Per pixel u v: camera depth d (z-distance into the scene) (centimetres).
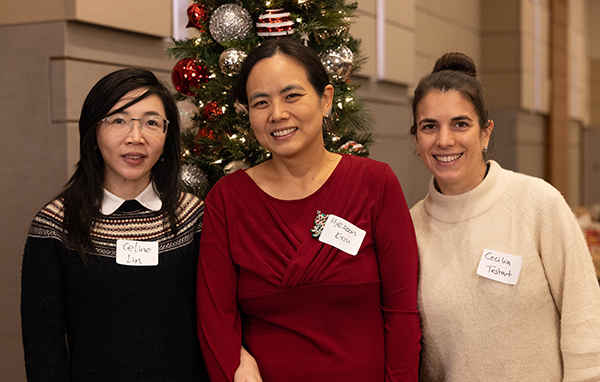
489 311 139
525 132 870
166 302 141
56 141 271
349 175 141
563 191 1041
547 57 965
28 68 274
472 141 142
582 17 1284
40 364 131
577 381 134
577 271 136
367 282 135
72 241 136
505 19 844
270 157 190
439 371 148
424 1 703
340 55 194
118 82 138
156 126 142
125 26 289
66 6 263
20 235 282
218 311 139
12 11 275
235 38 183
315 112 135
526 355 138
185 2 338
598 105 1359
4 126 281
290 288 134
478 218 146
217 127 191
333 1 197
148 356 137
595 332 134
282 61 131
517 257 138
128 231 142
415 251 143
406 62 548
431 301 146
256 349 139
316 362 133
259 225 139
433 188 156
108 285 136
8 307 284
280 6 190
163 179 152
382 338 139
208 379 151
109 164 141
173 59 326
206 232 143
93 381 135
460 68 156
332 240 134
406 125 561
